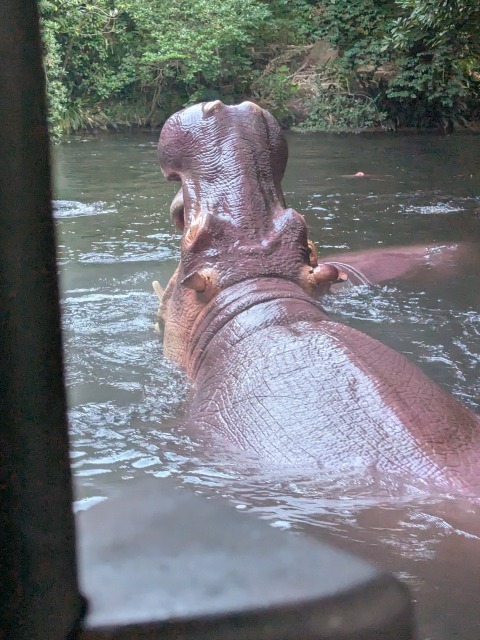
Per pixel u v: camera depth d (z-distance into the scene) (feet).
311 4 92.27
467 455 11.80
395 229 33.88
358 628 6.25
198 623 5.89
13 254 4.96
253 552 6.76
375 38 86.33
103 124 81.51
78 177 48.70
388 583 6.68
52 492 5.25
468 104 85.25
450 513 10.58
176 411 15.15
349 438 12.23
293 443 12.45
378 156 59.52
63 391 5.32
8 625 5.05
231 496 11.36
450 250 29.89
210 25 83.35
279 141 19.10
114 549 6.63
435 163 55.52
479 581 9.01
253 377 14.12
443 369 18.06
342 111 83.41
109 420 14.74
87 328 20.62
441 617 8.23
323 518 10.56
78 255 28.99
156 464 12.67
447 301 23.75
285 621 6.04
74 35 77.71
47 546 5.23
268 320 15.76
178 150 18.88
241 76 85.76
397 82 81.87
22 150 4.78
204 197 18.11
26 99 4.71
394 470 11.56
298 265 17.51
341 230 33.76
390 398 12.77
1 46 4.55
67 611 5.35
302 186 45.11
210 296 16.99
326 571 6.53
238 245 17.33
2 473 5.04
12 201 4.86
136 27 83.92
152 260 28.32
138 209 37.99
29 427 5.12
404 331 20.93
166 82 85.46
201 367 16.16
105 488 11.59
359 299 23.94
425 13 60.49
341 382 13.28
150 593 6.05
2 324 5.00
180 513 7.39
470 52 81.66
